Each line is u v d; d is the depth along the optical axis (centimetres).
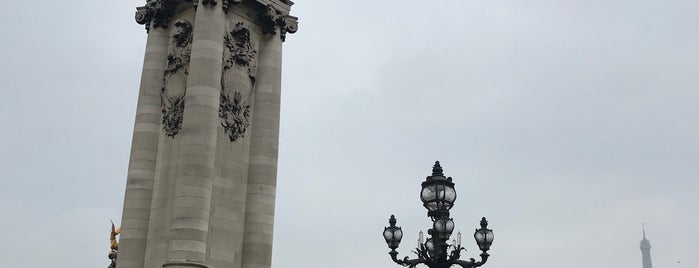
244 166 4272
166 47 4441
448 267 2841
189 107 3966
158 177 4097
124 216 4081
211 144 3934
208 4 4169
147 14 4525
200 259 3700
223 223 4034
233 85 4297
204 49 4069
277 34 4638
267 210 4250
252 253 4131
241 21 4472
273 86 4503
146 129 4231
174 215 3769
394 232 2967
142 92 4334
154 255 3919
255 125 4406
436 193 2861
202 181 3822
